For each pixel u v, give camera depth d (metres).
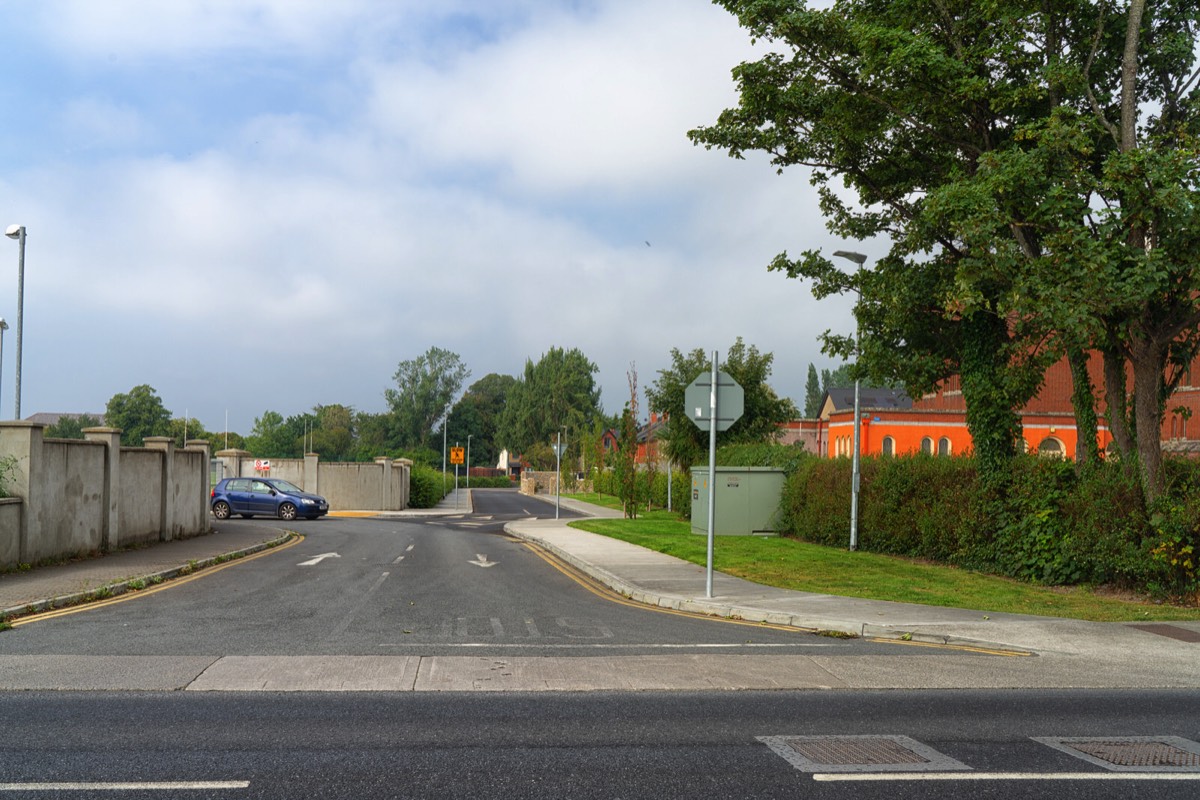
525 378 118.38
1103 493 14.25
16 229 24.64
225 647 9.34
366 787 5.11
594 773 5.42
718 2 16.81
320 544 23.91
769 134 18.44
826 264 19.58
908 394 20.03
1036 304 13.41
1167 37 15.03
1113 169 12.73
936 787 5.23
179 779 5.20
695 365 41.03
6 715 6.64
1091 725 6.75
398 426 121.44
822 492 22.59
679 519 35.00
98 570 15.51
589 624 11.25
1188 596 12.99
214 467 42.41
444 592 14.18
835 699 7.51
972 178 14.98
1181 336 15.09
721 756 5.80
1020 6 14.79
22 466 15.38
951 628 10.73
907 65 15.13
